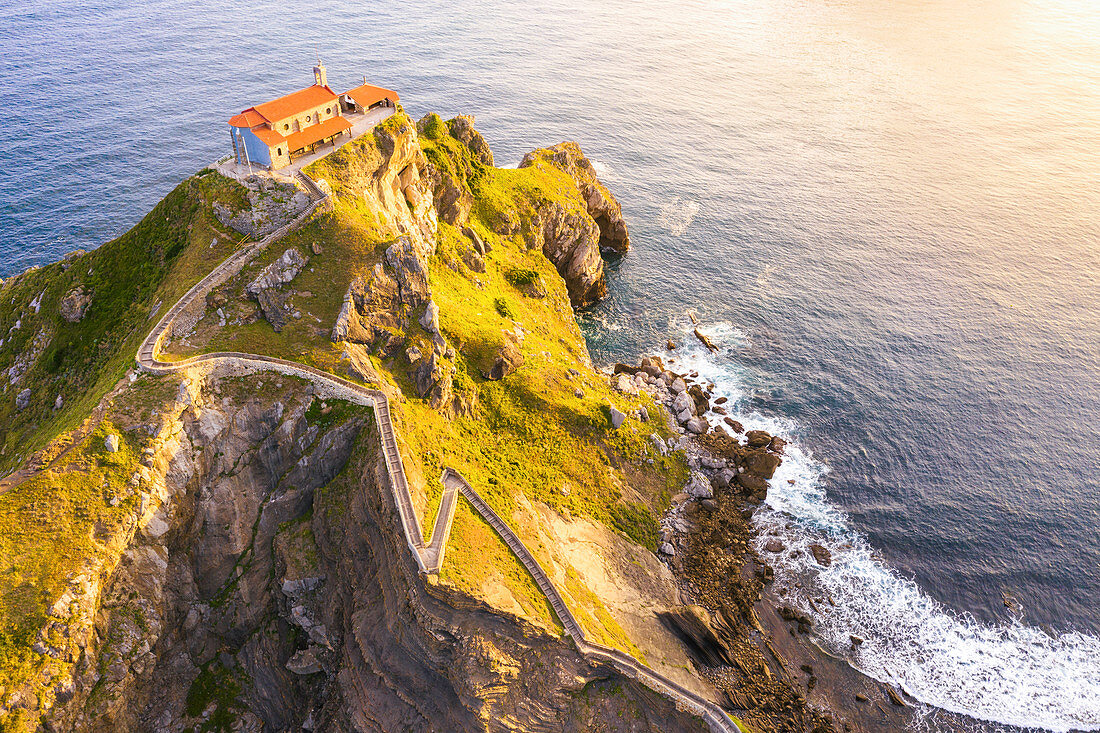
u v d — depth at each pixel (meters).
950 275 123.44
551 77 196.12
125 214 128.12
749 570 75.56
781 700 64.12
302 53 198.50
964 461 89.12
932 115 184.50
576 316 114.06
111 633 54.44
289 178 76.94
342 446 64.31
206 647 62.12
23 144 147.75
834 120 180.75
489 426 79.69
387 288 73.69
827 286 120.88
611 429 84.50
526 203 112.56
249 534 64.25
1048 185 150.38
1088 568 77.00
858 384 100.44
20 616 49.91
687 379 101.06
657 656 62.97
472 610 55.69
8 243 119.38
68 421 64.19
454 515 62.22
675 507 81.00
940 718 64.50
